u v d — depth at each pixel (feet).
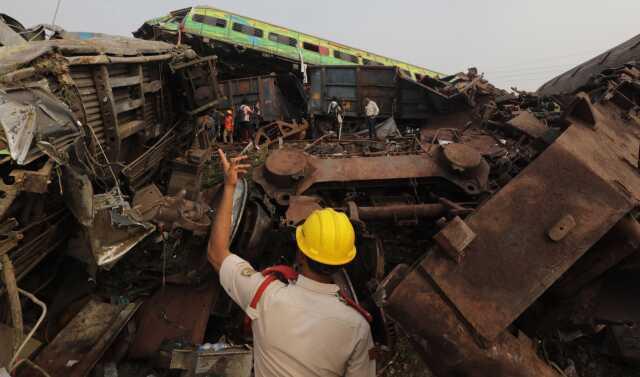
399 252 16.81
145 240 11.88
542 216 7.50
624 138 12.05
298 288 4.23
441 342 7.32
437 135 23.18
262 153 23.13
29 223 9.11
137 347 11.37
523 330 9.29
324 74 41.75
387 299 7.87
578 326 9.78
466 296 7.26
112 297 11.90
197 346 11.06
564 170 7.79
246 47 53.52
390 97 41.70
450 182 16.72
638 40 26.91
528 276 7.13
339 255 4.09
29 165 7.93
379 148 20.40
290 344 3.92
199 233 11.60
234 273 4.51
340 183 16.46
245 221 13.20
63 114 8.21
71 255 11.26
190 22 51.72
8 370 6.62
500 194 8.02
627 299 9.39
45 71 8.98
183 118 20.70
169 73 18.65
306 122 41.01
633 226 7.40
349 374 4.01
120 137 12.64
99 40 13.51
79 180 8.39
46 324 10.91
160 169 18.57
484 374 7.11
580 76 34.19
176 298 12.25
